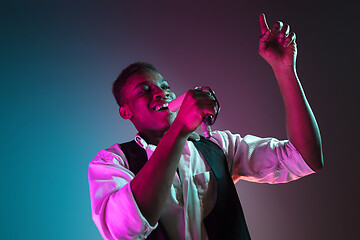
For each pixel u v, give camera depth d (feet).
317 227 12.50
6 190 10.64
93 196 3.94
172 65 12.94
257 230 12.46
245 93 13.16
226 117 12.97
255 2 13.70
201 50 13.25
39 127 11.20
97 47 12.21
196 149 4.29
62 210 10.88
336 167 12.76
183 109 3.20
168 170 3.26
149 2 13.06
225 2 13.65
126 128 11.80
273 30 3.77
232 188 4.16
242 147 4.51
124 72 4.78
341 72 13.16
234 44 13.44
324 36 13.39
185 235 3.83
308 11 13.56
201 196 4.03
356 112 12.91
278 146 4.29
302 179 12.71
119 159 4.23
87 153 11.40
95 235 10.94
